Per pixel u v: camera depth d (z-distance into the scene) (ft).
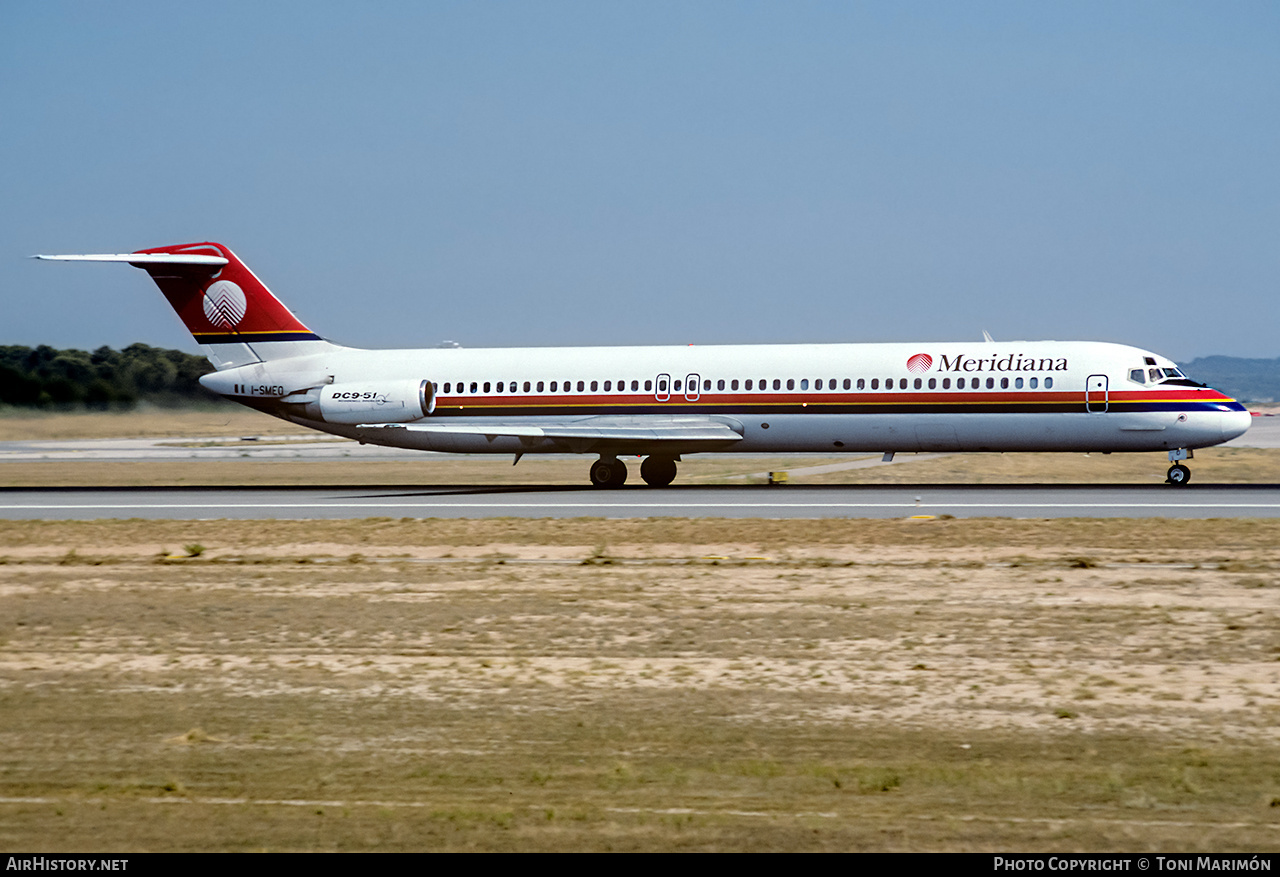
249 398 579.07
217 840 128.88
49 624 252.01
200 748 165.27
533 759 158.92
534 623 245.04
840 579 289.12
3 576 315.37
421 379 551.18
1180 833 128.06
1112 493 472.03
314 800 142.41
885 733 168.55
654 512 428.56
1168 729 168.14
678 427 519.60
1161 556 312.09
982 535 352.28
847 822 132.16
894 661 209.36
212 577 307.78
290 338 579.07
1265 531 350.84
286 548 357.82
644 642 227.40
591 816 135.13
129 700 191.42
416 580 298.15
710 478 632.38
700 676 202.18
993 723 172.65
